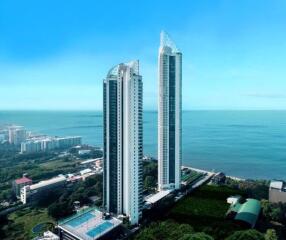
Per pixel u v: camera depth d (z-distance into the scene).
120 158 171.50
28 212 195.25
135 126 164.00
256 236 120.56
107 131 174.50
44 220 180.12
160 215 176.88
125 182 170.00
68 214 183.88
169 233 136.25
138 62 169.00
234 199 193.25
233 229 138.75
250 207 169.88
